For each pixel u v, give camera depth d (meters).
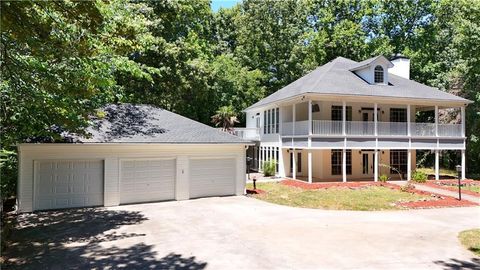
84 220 13.18
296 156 27.88
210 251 9.34
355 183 22.67
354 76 26.67
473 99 29.02
